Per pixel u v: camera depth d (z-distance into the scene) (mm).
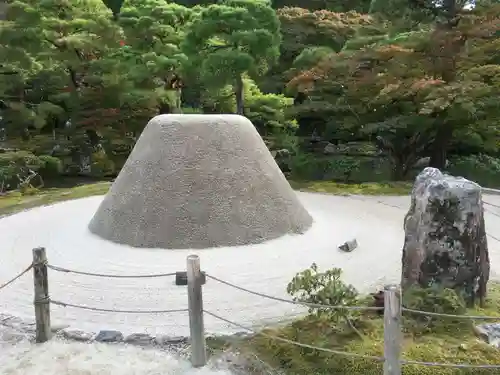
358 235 7527
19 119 14969
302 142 16391
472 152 16250
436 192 4586
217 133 7125
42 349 4230
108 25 14719
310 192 11742
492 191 11719
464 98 10852
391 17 14484
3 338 4414
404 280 4910
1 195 11758
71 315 4832
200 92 16844
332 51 14266
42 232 7875
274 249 6605
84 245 6867
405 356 3816
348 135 15641
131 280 5668
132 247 6656
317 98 14180
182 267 5961
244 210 6848
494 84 11883
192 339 3918
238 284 5516
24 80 14906
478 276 4668
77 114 15617
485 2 12352
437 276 4648
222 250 6504
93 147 16750
